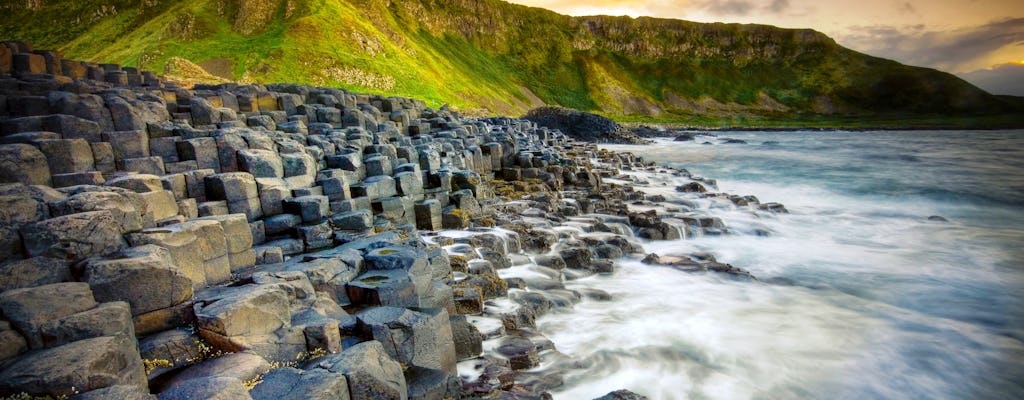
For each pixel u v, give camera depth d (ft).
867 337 47.09
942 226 90.22
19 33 488.44
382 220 58.49
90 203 30.32
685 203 100.94
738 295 55.83
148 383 24.44
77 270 27.02
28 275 25.72
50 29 495.41
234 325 27.07
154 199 38.19
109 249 28.73
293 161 56.03
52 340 22.48
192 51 335.67
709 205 100.32
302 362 28.27
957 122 578.66
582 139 292.61
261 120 75.61
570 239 68.03
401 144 87.61
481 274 49.85
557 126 303.07
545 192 93.66
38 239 26.78
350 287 36.42
